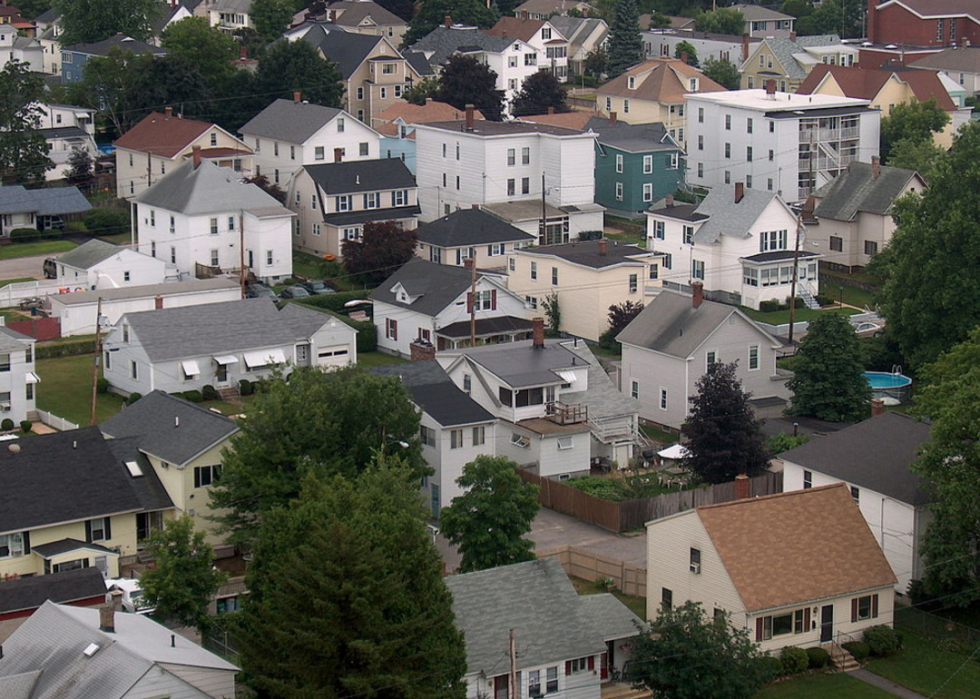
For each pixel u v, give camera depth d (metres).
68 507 92.38
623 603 92.12
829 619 86.50
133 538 94.94
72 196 182.38
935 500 91.94
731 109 194.00
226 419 99.25
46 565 90.31
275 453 91.38
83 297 141.75
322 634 69.38
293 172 188.00
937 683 84.31
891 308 132.00
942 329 128.12
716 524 85.75
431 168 187.12
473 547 88.31
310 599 69.88
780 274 155.62
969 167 132.50
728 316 122.94
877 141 196.88
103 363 130.88
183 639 73.81
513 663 68.62
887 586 87.88
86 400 125.94
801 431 117.94
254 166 194.50
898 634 88.06
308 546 72.06
